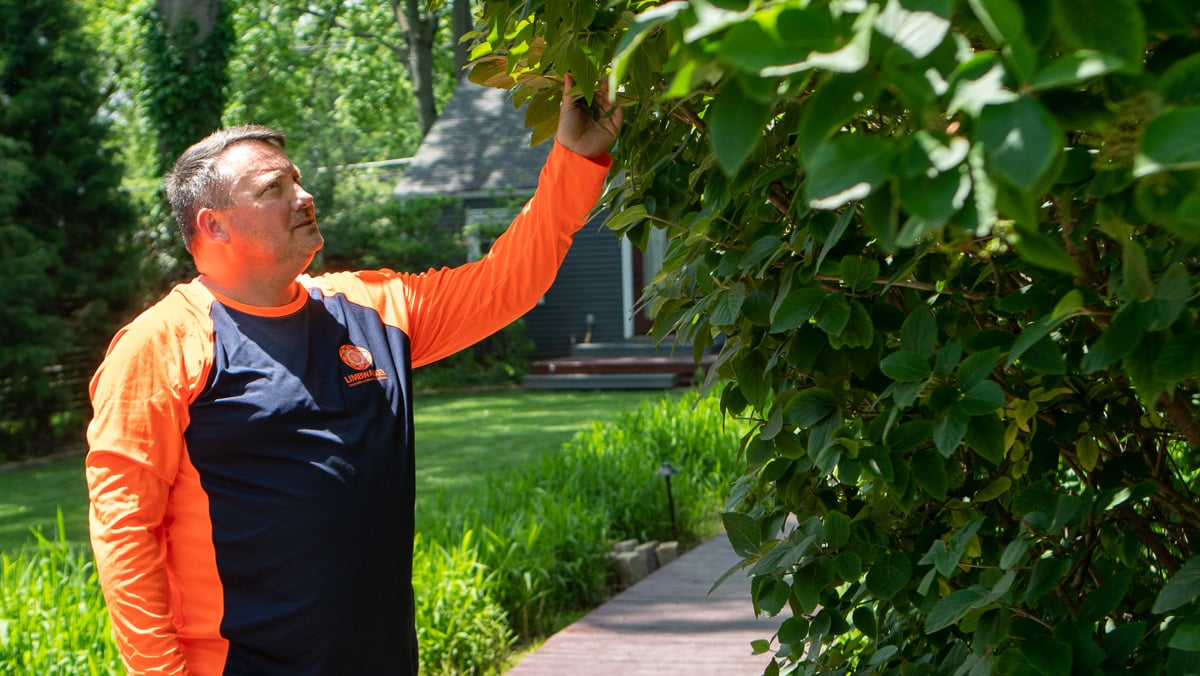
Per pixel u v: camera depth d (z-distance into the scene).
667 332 1.88
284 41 33.72
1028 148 0.62
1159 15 0.75
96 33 27.64
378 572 2.12
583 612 6.41
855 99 0.68
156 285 16.42
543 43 1.81
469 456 12.30
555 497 7.54
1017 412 1.52
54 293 14.64
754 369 1.66
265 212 2.10
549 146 22.19
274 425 2.07
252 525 2.04
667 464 7.91
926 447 1.50
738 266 1.59
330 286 2.31
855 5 0.68
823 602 1.80
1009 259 1.49
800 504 1.82
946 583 1.71
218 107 16.39
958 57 0.68
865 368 1.50
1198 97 0.74
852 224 1.52
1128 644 1.28
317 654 2.05
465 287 2.35
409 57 34.50
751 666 5.18
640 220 1.92
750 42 0.66
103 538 1.99
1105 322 1.19
